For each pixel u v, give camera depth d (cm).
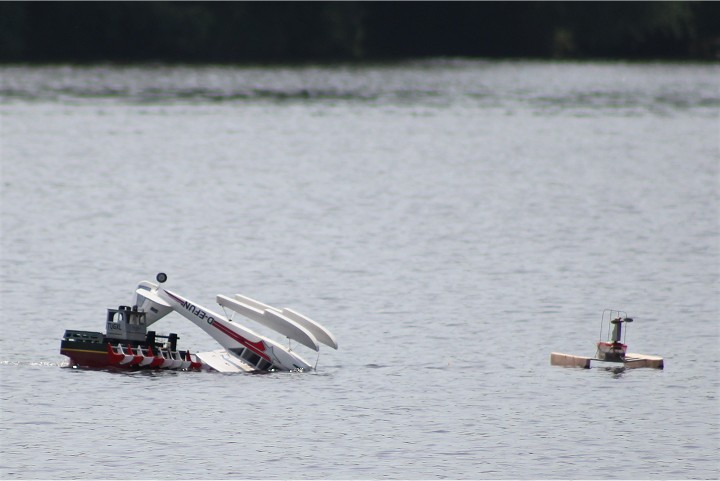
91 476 7975
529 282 14775
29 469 8069
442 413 9412
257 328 12231
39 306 12838
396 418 9262
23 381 9931
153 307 10731
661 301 13812
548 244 17688
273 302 13400
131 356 10300
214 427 8956
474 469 8244
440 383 10275
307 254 16412
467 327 12356
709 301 13850
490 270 15500
